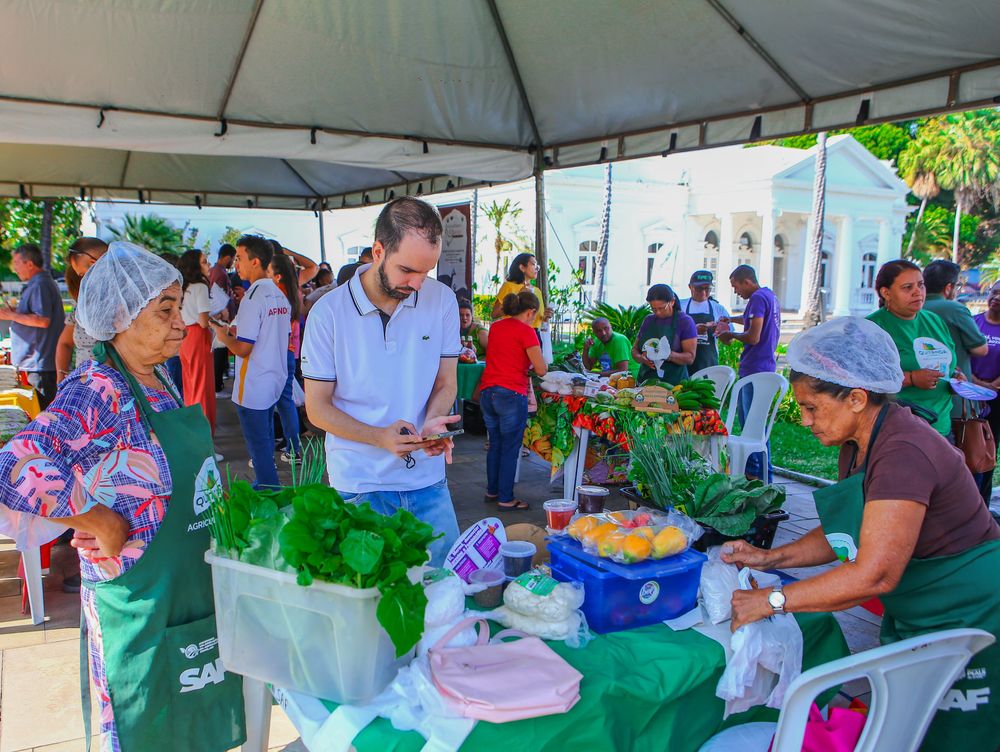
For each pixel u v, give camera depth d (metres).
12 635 3.28
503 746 1.30
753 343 5.73
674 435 2.67
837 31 3.79
